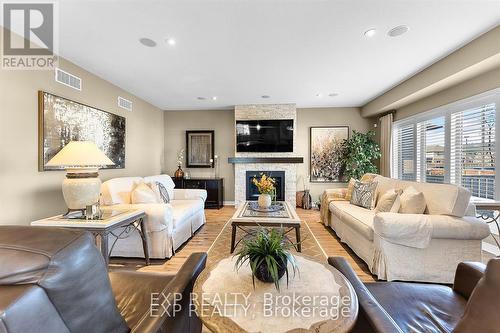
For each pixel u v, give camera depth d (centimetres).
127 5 197
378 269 218
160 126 585
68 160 210
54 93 281
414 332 98
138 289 132
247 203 362
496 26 233
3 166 228
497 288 62
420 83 351
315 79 381
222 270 131
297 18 218
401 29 237
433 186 242
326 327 87
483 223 208
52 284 58
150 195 290
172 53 286
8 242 62
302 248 306
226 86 416
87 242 72
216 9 204
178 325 107
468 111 318
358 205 337
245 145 562
